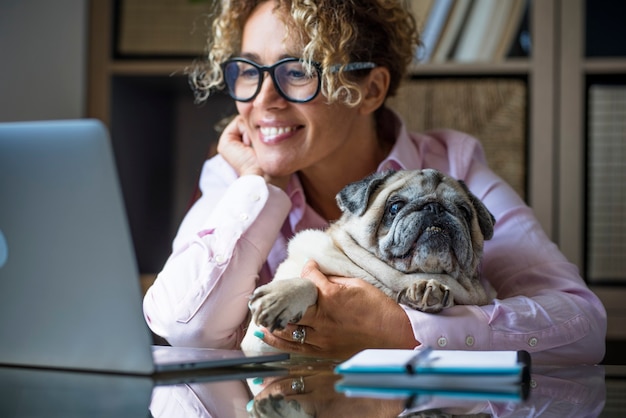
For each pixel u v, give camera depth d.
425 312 1.39
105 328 1.05
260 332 1.44
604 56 2.84
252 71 1.80
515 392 0.95
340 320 1.37
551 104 2.71
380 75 1.90
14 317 1.09
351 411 0.85
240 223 1.63
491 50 2.80
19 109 2.88
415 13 2.80
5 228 1.06
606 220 2.76
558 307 1.48
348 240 1.55
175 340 1.59
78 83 2.85
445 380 0.97
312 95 1.73
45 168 1.02
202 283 1.57
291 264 1.57
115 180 0.99
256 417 0.83
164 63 2.86
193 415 0.84
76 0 2.86
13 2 2.88
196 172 3.27
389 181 1.59
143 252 3.09
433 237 1.46
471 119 2.73
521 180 2.72
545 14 2.72
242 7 1.92
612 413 0.86
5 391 0.96
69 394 0.94
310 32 1.72
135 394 0.95
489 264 1.73
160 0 2.91
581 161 2.71
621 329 2.64
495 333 1.40
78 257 1.03
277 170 1.78
